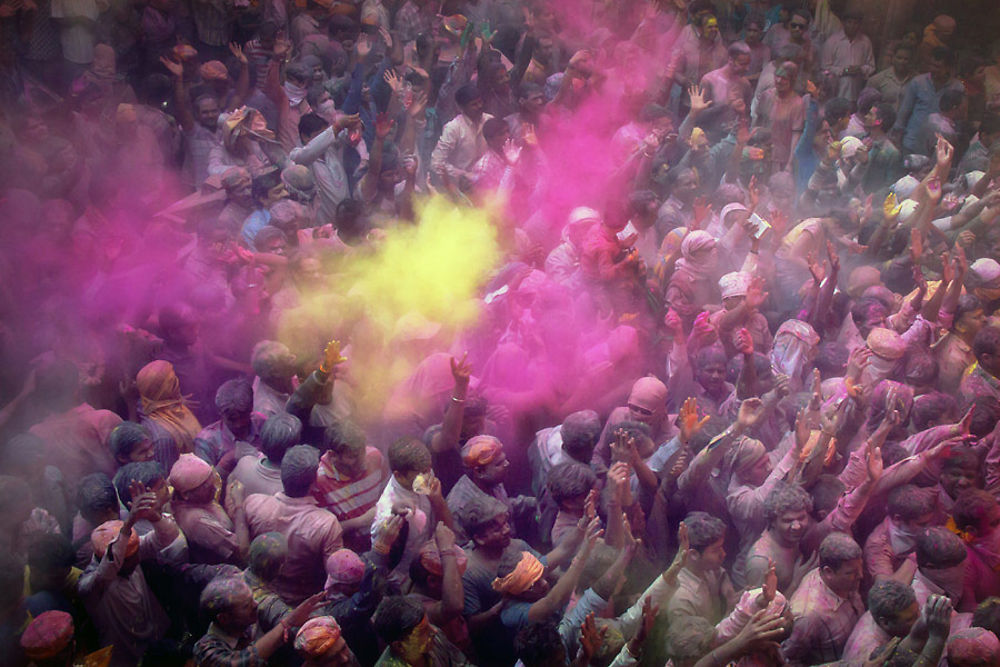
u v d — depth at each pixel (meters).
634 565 5.02
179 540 4.80
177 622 4.91
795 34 13.28
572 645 4.54
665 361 7.11
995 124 12.53
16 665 4.19
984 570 5.04
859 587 5.07
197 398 6.63
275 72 10.09
